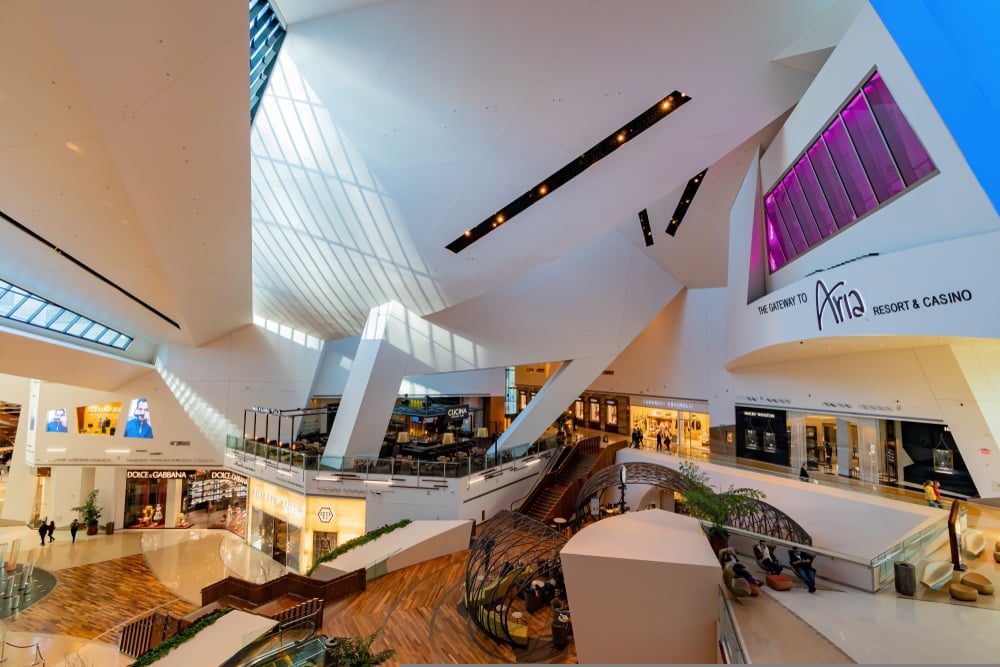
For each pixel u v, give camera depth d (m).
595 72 8.73
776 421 17.84
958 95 6.66
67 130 7.39
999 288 6.38
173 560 19.03
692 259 19.08
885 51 7.95
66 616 14.45
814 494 13.64
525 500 18.83
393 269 14.59
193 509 24.02
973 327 6.79
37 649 12.41
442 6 7.84
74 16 5.52
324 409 23.03
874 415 13.89
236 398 24.28
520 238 12.39
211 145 8.56
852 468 14.96
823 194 11.41
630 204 11.81
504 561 12.34
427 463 16.69
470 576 11.43
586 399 28.86
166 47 6.29
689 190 15.98
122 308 16.66
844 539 12.66
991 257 6.47
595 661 7.46
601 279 19.59
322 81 9.56
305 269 17.22
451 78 8.91
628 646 7.28
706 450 20.80
